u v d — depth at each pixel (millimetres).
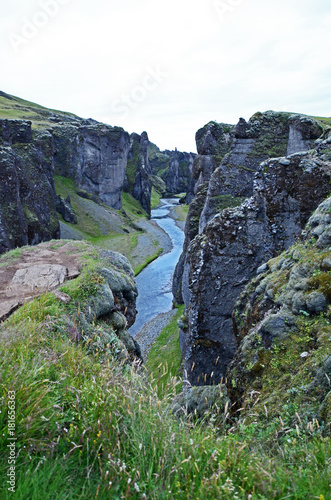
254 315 11320
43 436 4102
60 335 8414
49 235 73188
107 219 122000
